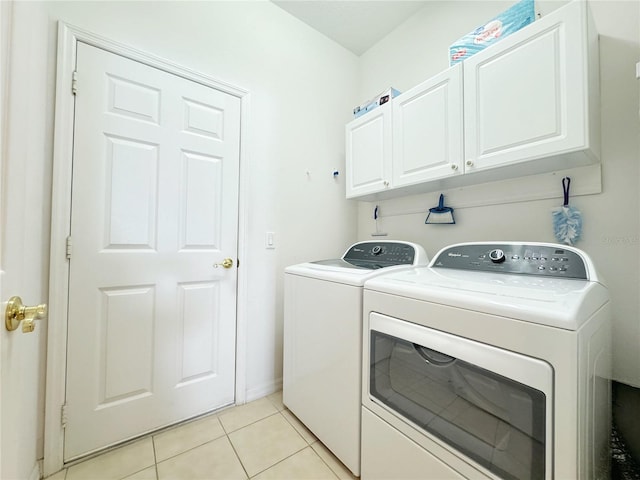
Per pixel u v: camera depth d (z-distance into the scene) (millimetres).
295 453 1269
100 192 1250
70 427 1172
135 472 1152
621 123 1104
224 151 1627
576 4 966
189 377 1501
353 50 2303
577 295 701
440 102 1362
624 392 1063
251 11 1754
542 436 614
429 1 1827
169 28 1445
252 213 1741
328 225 2135
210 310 1571
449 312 787
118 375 1291
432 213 1745
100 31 1254
